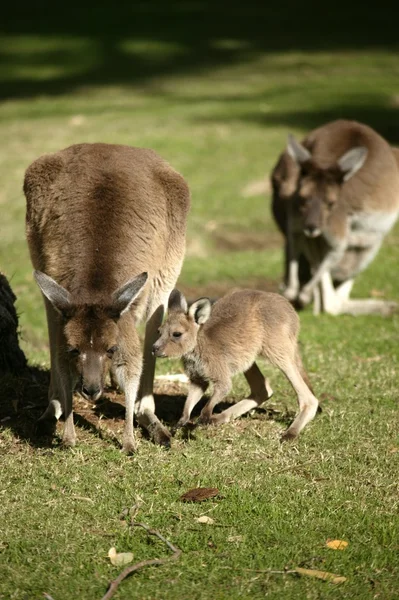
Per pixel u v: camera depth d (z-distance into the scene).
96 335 9.18
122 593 7.26
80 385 9.39
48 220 10.21
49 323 10.27
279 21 54.03
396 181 18.66
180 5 58.06
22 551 7.84
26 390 11.65
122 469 9.33
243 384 12.39
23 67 44.94
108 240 9.91
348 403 11.49
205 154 30.02
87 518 8.41
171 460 9.57
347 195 18.11
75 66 45.06
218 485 9.02
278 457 9.68
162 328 10.38
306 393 10.69
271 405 11.55
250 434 10.41
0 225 24.06
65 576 7.50
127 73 43.44
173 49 47.78
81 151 10.66
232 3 58.56
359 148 17.77
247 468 9.40
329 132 19.14
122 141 30.50
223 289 20.05
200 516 8.45
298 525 8.29
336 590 7.32
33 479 9.07
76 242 9.88
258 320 10.76
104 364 9.23
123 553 7.77
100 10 56.50
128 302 9.27
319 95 38.19
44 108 36.81
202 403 11.68
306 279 19.78
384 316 18.30
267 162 29.48
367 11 56.25
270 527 8.23
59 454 9.62
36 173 10.47
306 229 17.66
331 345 15.14
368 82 40.44
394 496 8.90
